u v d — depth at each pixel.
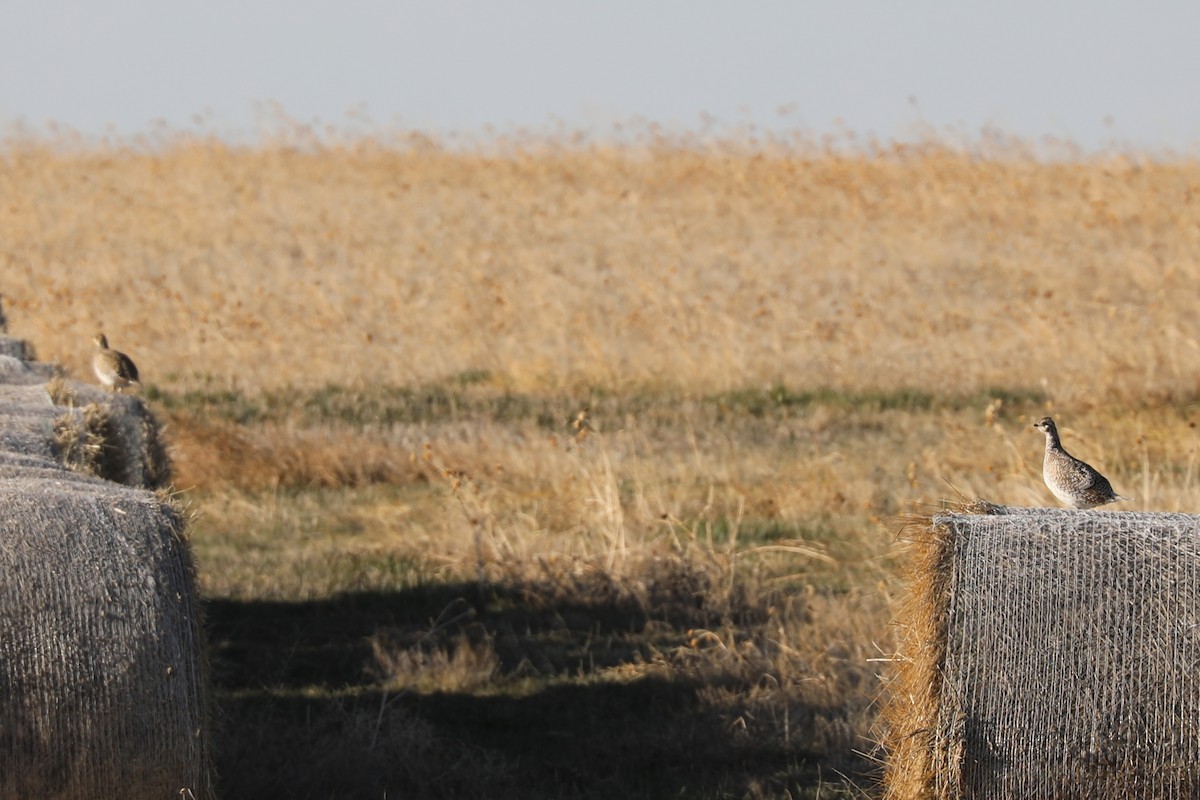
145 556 21.39
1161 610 20.95
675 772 29.56
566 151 136.50
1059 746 21.16
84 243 102.56
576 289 83.81
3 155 139.12
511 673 35.00
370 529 47.34
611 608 39.69
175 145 140.88
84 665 20.73
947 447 52.47
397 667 34.97
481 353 70.31
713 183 123.88
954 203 113.38
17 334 71.00
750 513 47.53
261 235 104.75
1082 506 28.78
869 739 29.38
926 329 73.56
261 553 44.62
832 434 56.72
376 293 84.00
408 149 139.38
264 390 63.97
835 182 121.00
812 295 84.19
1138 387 59.38
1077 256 94.94
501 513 46.88
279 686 34.16
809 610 38.28
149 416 36.56
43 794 20.56
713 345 68.81
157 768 21.11
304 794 28.11
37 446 27.72
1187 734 20.89
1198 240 99.94
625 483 50.03
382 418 60.03
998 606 21.31
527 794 28.50
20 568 20.77
